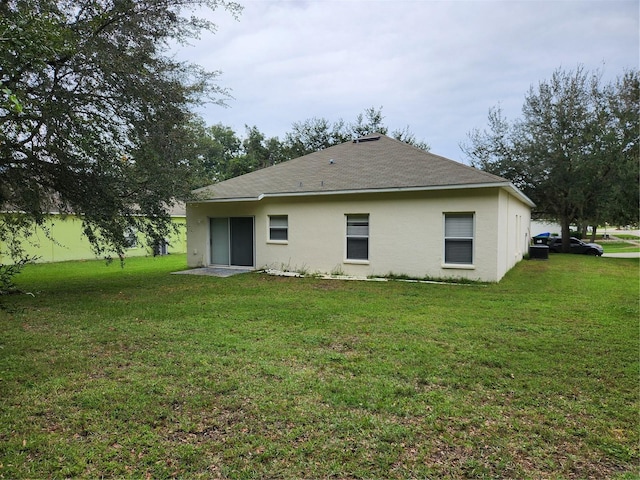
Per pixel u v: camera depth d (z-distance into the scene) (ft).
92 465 8.30
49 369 13.75
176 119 30.89
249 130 135.23
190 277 39.22
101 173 27.86
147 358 14.88
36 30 13.03
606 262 52.95
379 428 9.73
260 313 22.53
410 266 36.52
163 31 28.99
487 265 33.53
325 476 7.95
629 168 60.13
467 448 8.91
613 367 13.85
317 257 41.01
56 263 56.85
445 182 33.71
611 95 66.13
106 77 26.17
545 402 11.22
